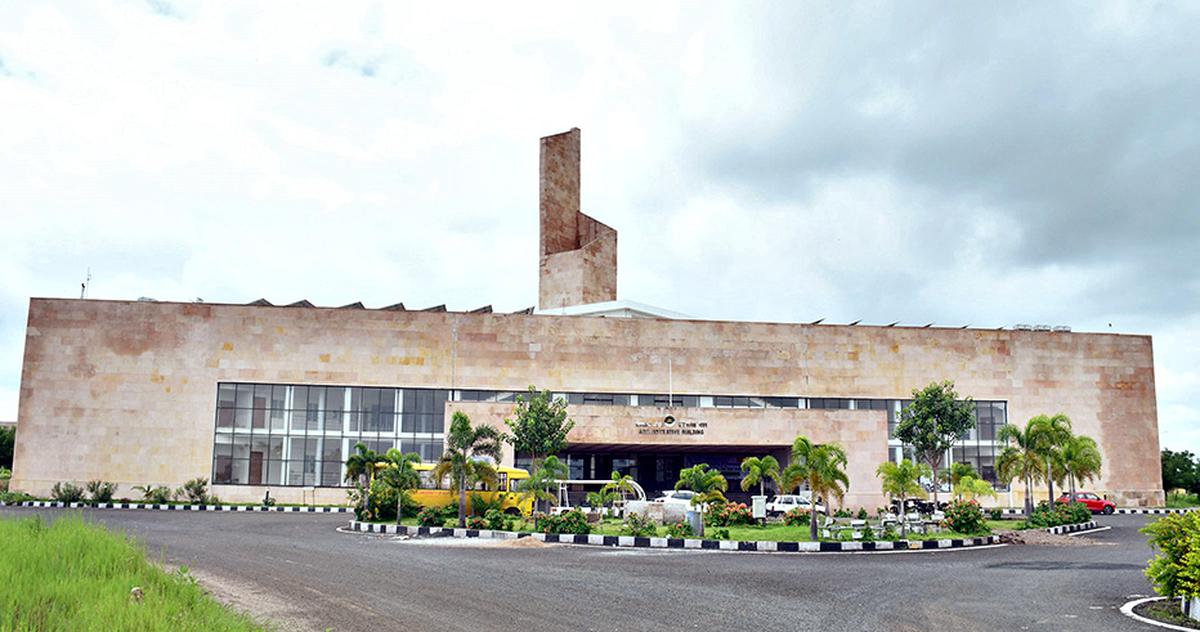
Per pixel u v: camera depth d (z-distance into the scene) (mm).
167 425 52812
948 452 59344
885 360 59656
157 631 9805
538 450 38750
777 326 59031
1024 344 61562
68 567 13023
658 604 14047
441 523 32156
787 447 49656
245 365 53969
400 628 11508
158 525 30531
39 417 51969
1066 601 15242
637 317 60344
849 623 12578
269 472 53406
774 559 22672
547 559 21297
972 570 20359
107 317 53375
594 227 72375
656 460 56062
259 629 10766
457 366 55781
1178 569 14141
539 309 69562
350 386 54812
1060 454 40281
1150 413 62406
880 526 29969
